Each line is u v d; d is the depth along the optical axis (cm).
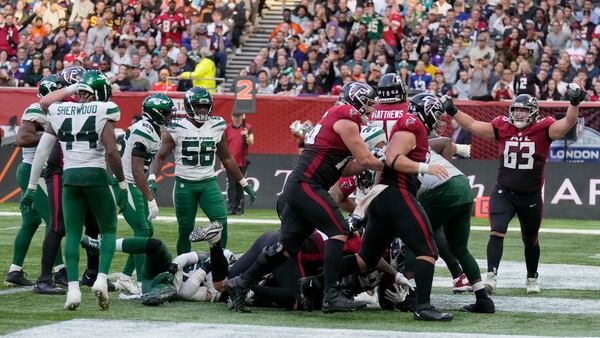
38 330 1689
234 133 4322
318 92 5053
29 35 6031
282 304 1956
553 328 1789
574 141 4425
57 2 6228
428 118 1884
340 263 1870
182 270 2061
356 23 5369
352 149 1853
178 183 2338
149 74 5381
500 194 2302
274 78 5209
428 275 1856
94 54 5647
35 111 2219
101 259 1927
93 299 2073
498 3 5341
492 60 5166
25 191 2202
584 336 1702
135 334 1659
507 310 2020
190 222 2350
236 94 4316
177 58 5431
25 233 2275
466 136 4512
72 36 5819
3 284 2303
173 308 1961
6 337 1622
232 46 5906
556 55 5200
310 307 1955
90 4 6141
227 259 2075
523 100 2264
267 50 5425
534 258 2288
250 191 2428
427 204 2064
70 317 1836
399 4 5691
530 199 2273
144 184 2116
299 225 1897
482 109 4541
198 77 5256
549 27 5259
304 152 1903
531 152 2267
